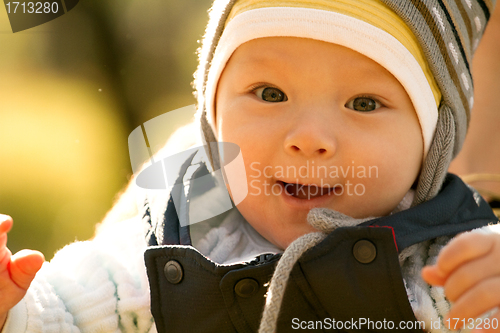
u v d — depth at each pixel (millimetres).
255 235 1372
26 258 1070
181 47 3203
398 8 1210
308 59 1190
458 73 1323
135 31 3160
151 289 1239
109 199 2857
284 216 1244
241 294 1149
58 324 1192
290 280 1114
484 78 2123
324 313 1108
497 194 1786
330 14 1178
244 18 1250
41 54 3045
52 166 2941
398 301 1061
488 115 2113
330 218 1127
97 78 3088
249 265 1179
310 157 1175
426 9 1242
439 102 1317
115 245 1389
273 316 1051
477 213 1336
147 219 1407
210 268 1189
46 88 3061
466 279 859
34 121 3027
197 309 1188
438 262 888
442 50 1280
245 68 1256
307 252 1108
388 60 1189
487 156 2098
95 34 3102
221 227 1374
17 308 1148
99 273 1297
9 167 2877
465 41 1355
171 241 1282
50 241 2625
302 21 1182
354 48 1175
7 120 2994
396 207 1336
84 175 2943
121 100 3111
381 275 1069
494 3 1489
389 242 1077
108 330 1236
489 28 2090
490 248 872
